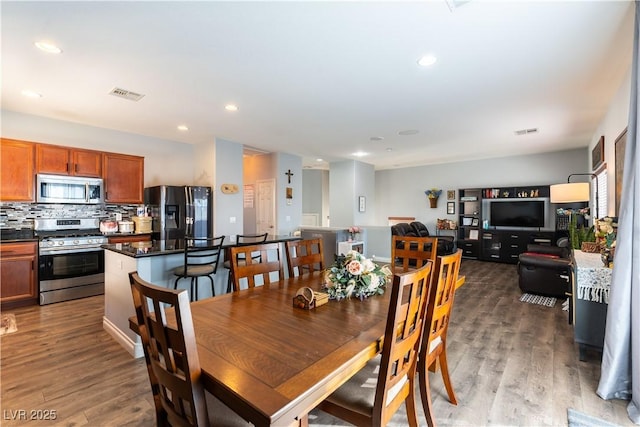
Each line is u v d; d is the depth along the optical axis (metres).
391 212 9.07
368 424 1.28
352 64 2.64
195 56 2.50
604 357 2.06
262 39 2.26
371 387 1.44
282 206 6.63
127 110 3.83
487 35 2.21
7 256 3.67
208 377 1.00
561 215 6.29
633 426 1.77
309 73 2.81
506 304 4.00
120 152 4.89
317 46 2.35
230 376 1.00
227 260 3.37
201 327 1.40
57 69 2.71
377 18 2.01
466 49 2.40
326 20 2.03
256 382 0.96
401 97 3.37
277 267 2.27
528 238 6.66
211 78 2.91
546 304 4.00
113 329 2.94
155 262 2.88
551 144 5.83
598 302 2.44
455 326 3.26
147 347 1.19
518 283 4.98
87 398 2.03
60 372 2.33
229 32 2.16
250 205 7.22
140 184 4.96
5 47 2.34
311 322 1.46
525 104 3.60
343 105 3.63
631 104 1.96
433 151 6.45
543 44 2.33
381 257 6.80
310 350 1.18
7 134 3.90
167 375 1.04
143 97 3.39
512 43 2.31
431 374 2.35
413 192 8.65
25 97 3.38
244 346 1.21
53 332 3.05
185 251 2.84
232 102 3.53
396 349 1.27
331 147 6.03
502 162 7.21
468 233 7.71
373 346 1.25
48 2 1.83
